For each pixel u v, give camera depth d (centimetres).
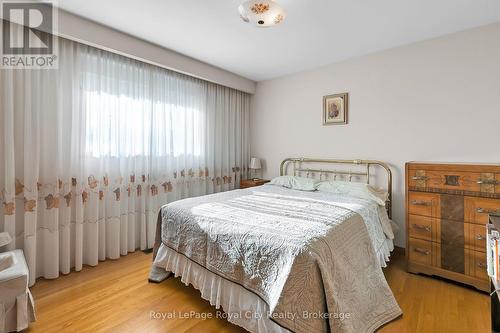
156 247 237
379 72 305
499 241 143
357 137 326
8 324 156
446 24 239
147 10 216
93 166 262
